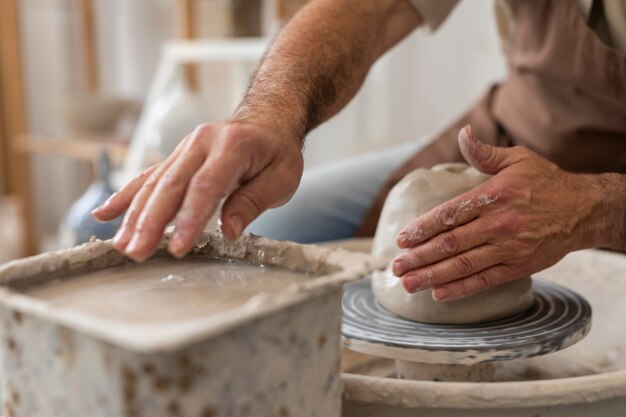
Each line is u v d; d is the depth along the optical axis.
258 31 2.29
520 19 1.34
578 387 0.64
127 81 3.54
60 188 3.50
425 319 0.82
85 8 3.05
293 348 0.51
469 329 0.79
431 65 2.44
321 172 1.50
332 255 0.61
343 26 1.08
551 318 0.82
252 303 0.46
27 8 3.22
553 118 1.27
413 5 1.21
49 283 0.62
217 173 0.58
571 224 0.81
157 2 3.38
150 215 0.56
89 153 2.50
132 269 0.67
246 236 0.69
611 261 1.05
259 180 0.65
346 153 2.49
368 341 0.77
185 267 0.68
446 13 1.25
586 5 1.19
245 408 0.48
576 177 0.85
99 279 0.64
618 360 0.96
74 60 3.43
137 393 0.45
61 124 2.80
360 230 1.40
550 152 1.28
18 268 0.59
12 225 3.24
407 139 2.55
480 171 0.84
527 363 0.98
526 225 0.77
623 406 0.68
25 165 2.78
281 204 0.70
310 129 0.87
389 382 0.64
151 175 0.62
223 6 2.28
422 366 0.83
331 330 0.55
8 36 2.68
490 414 0.64
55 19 3.34
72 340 0.47
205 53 2.22
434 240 0.77
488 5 2.25
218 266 0.69
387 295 0.85
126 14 3.46
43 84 3.34
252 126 0.64
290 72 0.93
